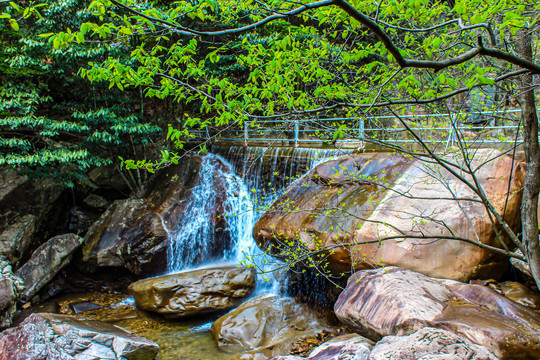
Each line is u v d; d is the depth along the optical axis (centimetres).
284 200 670
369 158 634
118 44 954
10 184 944
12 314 684
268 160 930
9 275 669
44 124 893
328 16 273
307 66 369
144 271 840
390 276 431
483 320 344
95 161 997
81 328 498
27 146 903
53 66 974
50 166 1018
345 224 538
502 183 493
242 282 700
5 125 959
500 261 487
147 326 656
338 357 329
